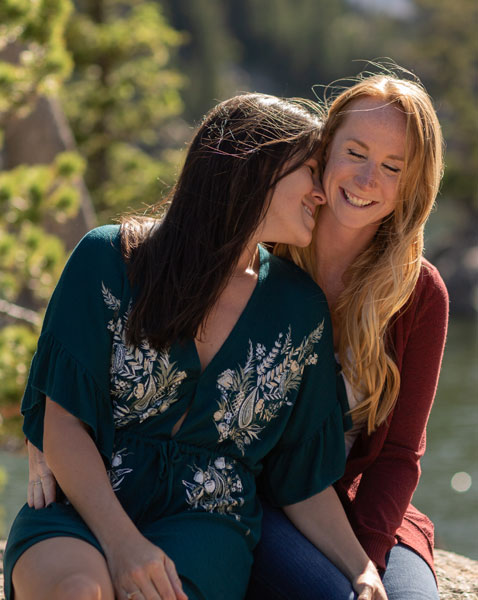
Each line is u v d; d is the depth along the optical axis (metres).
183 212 2.03
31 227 5.66
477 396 16.55
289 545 2.11
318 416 2.19
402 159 2.21
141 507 1.96
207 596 1.89
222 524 1.99
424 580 2.16
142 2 17.52
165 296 1.96
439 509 10.48
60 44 6.00
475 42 33.34
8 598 1.86
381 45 75.94
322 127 2.24
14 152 9.18
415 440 2.32
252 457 2.08
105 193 15.70
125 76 16.61
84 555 1.76
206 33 63.88
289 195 2.09
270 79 77.94
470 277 28.41
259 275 2.13
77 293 1.98
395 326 2.33
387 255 2.27
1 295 5.64
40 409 2.01
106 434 1.97
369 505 2.23
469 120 32.12
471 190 31.16
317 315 2.17
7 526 8.38
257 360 2.06
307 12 80.12
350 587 2.04
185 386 1.99
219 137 2.06
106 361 1.97
